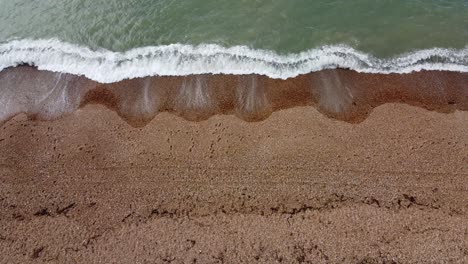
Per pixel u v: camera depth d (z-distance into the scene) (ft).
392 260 36.06
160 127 44.75
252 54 50.47
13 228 38.50
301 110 45.42
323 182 40.19
